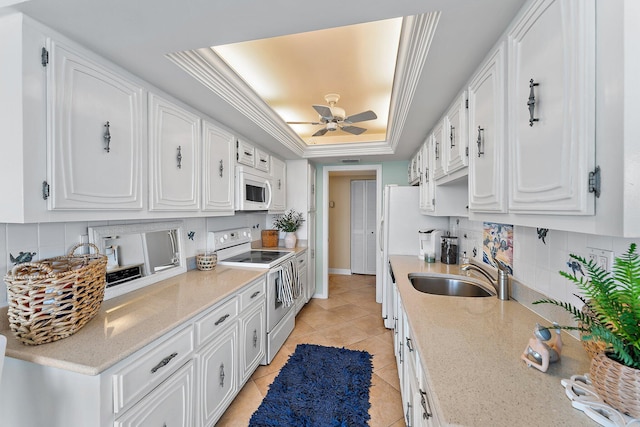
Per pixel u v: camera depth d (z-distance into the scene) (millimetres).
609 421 664
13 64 1001
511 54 1011
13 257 1221
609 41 600
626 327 675
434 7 1002
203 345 1569
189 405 1438
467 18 1037
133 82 1469
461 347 1062
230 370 1842
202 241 2535
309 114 3133
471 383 840
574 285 1123
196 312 1463
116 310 1458
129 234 1774
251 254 3109
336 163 4320
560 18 726
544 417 700
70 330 1152
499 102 1103
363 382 2188
